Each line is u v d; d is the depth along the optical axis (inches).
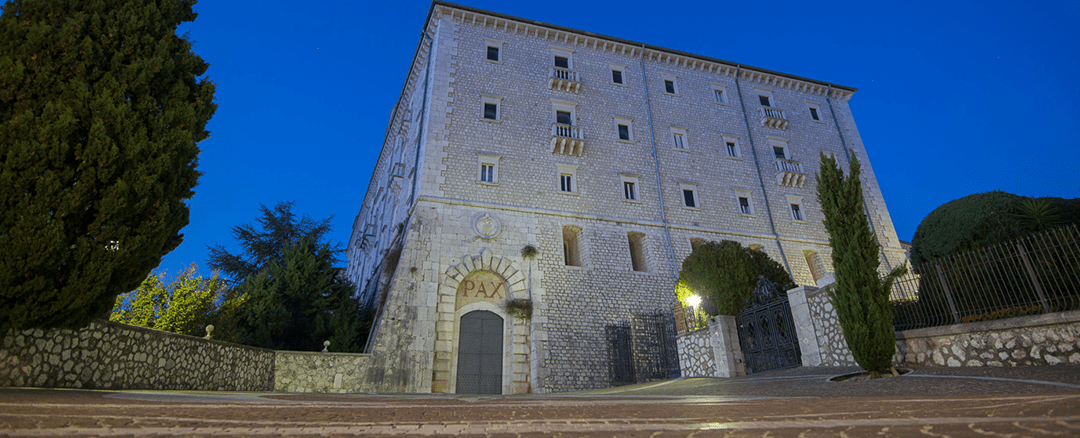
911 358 458.9
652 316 1002.7
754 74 1531.7
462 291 975.0
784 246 1272.1
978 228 450.9
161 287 766.5
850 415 144.5
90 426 120.9
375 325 924.6
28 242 297.0
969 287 427.8
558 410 186.5
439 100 1144.2
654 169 1259.2
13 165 302.0
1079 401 144.3
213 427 128.6
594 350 964.0
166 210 364.8
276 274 995.3
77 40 349.1
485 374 919.0
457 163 1085.8
